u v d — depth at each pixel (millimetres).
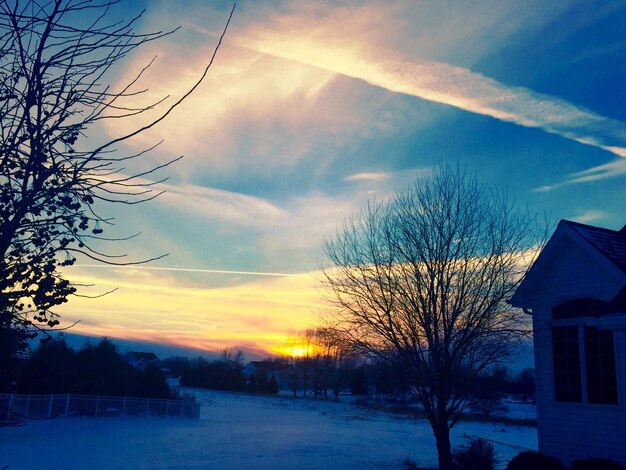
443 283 14914
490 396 18453
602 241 13375
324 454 19922
